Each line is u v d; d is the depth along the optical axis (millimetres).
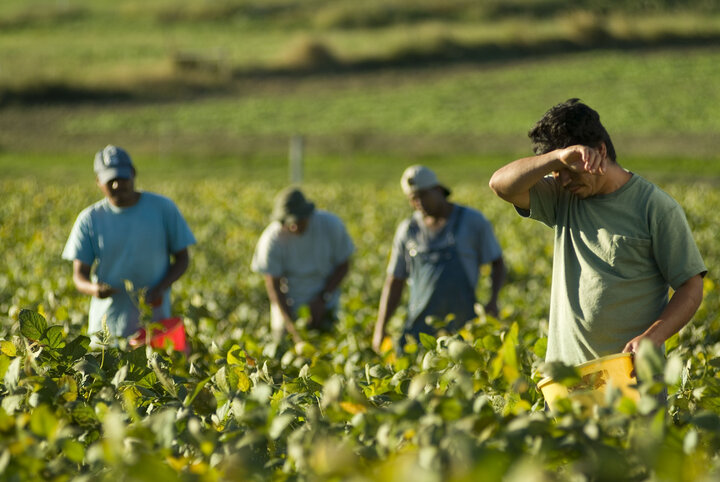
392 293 22906
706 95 178125
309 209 24594
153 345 14195
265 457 8078
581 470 6801
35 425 7984
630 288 11836
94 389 10750
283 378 12711
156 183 93188
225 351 13375
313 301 25078
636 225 11750
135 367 11195
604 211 11945
